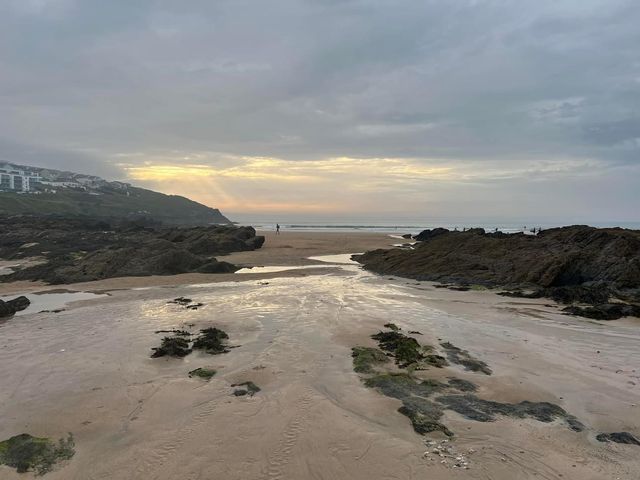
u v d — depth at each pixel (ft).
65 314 60.95
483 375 37.40
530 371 38.52
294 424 28.30
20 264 125.29
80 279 92.68
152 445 26.18
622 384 35.73
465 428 28.02
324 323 53.88
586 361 41.50
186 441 26.53
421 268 100.32
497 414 30.07
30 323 55.98
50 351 44.21
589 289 70.85
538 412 30.42
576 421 29.32
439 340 47.65
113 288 82.94
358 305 65.62
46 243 162.91
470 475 22.98
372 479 22.74
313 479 22.80
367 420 29.01
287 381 35.55
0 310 59.67
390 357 41.70
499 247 101.55
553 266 81.82
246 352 43.34
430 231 209.97
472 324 55.36
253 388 34.35
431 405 31.22
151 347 45.37
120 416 30.04
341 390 33.91
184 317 58.23
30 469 24.07
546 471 23.45
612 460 24.63
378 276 100.89
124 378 37.04
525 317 59.82
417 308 64.39
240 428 27.94
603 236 87.35
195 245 153.48
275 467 23.82
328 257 142.92
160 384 35.32
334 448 25.55
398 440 26.32
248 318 57.06
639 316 59.26
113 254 103.65
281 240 214.90
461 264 96.78
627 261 77.87
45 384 35.76
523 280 83.66
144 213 535.19
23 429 28.48
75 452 25.85
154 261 102.73
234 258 139.13
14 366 39.91
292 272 106.63
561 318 59.41
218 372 38.01
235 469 23.67
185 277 96.07
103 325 54.49
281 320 55.67
